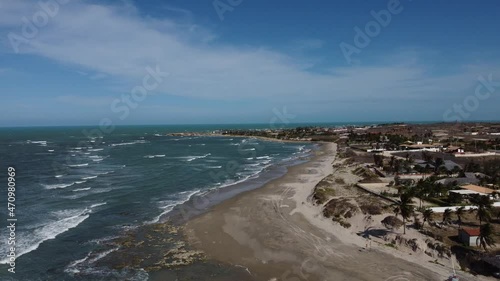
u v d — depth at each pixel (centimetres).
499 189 6034
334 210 5078
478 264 3316
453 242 3753
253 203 5831
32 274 3238
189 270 3394
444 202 5309
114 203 5738
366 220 4559
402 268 3397
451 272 3294
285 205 5684
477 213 4309
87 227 4525
